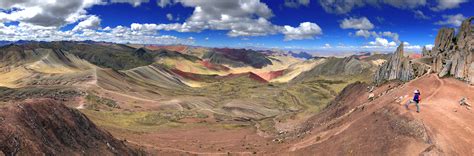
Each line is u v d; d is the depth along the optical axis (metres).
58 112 55.34
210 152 77.31
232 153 75.56
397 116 57.88
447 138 49.03
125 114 149.88
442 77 77.75
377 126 59.78
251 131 120.19
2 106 46.94
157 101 191.62
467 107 58.94
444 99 64.00
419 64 93.38
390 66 109.62
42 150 43.84
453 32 92.25
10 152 39.91
